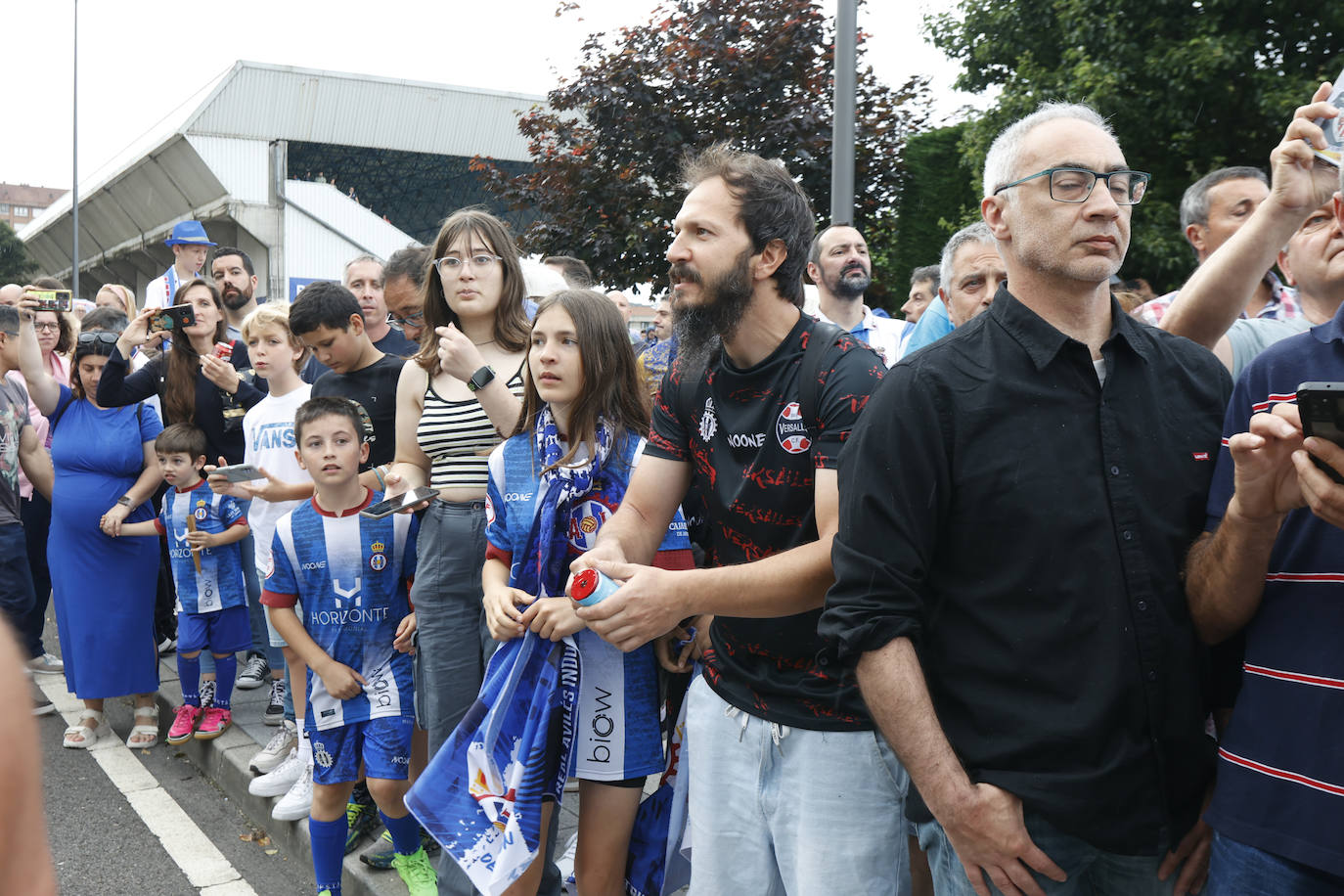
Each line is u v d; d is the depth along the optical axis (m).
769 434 2.04
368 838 3.77
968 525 1.66
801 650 2.03
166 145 26.22
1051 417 1.64
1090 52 8.02
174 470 4.72
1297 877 1.50
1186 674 1.63
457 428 3.06
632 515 2.29
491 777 2.37
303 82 30.33
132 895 3.54
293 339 4.36
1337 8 7.28
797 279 2.07
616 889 2.60
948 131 9.05
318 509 3.32
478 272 3.12
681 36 9.12
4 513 5.43
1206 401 1.71
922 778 1.63
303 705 3.71
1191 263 7.56
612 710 2.53
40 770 0.59
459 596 2.96
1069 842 1.63
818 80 9.12
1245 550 1.52
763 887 2.15
